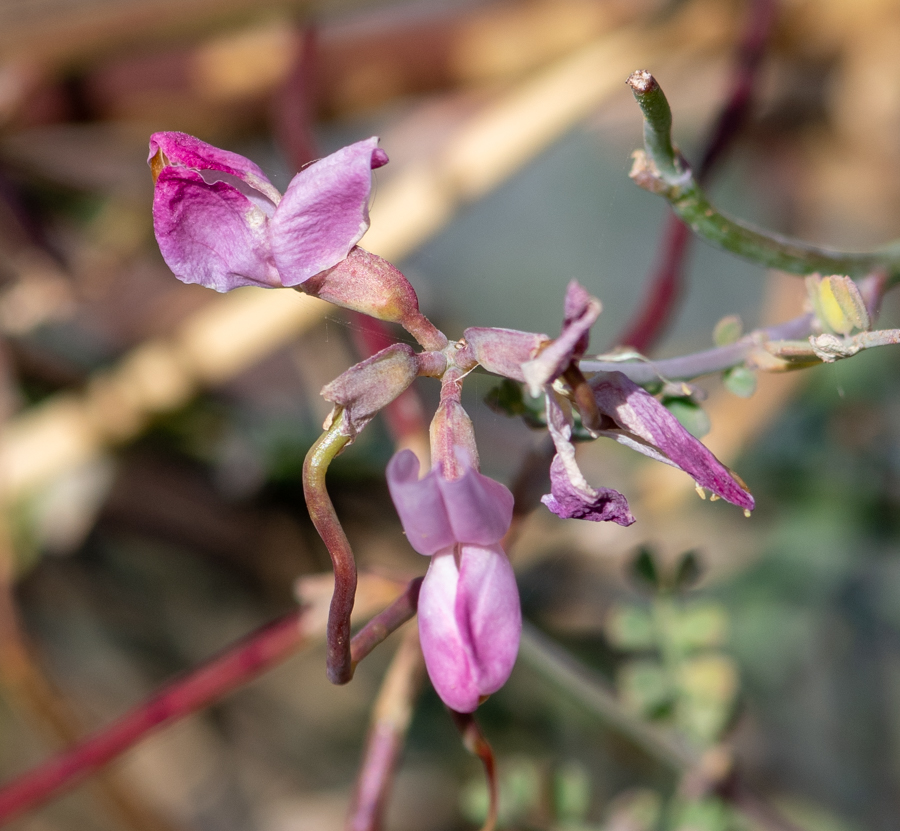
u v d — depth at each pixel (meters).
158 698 0.12
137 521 0.19
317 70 0.19
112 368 0.19
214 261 0.08
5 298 0.19
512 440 0.19
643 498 0.18
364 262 0.08
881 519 0.19
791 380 0.18
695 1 0.18
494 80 0.19
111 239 0.19
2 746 0.20
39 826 0.20
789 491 0.20
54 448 0.18
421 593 0.08
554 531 0.18
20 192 0.19
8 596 0.17
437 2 0.19
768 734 0.20
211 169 0.08
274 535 0.20
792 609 0.20
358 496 0.19
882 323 0.19
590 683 0.13
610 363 0.08
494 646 0.07
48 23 0.17
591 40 0.19
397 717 0.12
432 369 0.08
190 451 0.19
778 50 0.20
